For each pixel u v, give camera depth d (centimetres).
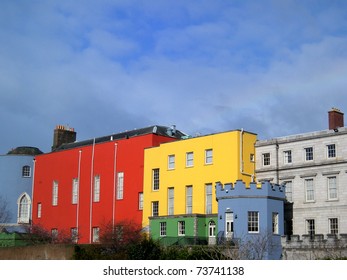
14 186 8569
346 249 4888
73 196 7881
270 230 5481
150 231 6481
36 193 8525
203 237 5956
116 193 7244
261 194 5559
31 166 8700
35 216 8438
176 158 6606
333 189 5603
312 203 5706
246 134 6188
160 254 4428
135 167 7081
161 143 6812
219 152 6197
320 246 5128
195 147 6431
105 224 6944
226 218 5678
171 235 6256
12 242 6938
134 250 4384
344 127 5578
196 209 6272
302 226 5741
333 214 5534
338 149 5603
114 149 7419
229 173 6056
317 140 5778
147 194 6812
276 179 6000
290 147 5969
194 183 6356
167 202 6581
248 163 6134
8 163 8644
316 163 5731
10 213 8469
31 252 5181
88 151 7800
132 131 7750
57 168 8238
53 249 5044
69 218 7838
